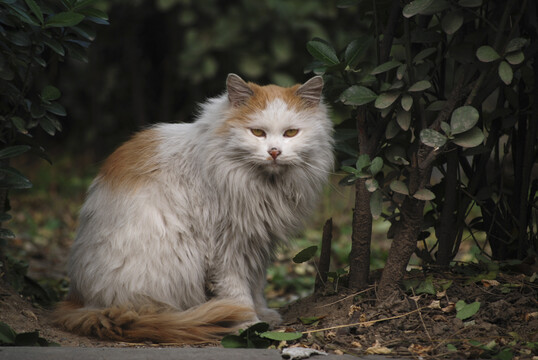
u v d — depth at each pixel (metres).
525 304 4.58
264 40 13.52
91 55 16.06
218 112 5.26
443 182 5.43
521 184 5.39
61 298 6.86
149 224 5.08
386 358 3.95
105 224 5.19
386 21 5.27
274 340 4.52
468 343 4.17
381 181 5.12
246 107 5.16
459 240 5.55
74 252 5.50
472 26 5.18
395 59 5.19
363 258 5.13
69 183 14.30
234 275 5.29
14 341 4.30
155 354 3.89
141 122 16.05
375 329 4.55
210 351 4.00
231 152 5.10
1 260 5.79
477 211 10.98
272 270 8.94
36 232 11.05
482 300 4.71
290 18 12.92
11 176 5.00
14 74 5.36
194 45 13.13
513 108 5.32
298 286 8.38
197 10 13.52
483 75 4.41
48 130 5.46
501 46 4.60
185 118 15.93
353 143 5.63
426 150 4.51
